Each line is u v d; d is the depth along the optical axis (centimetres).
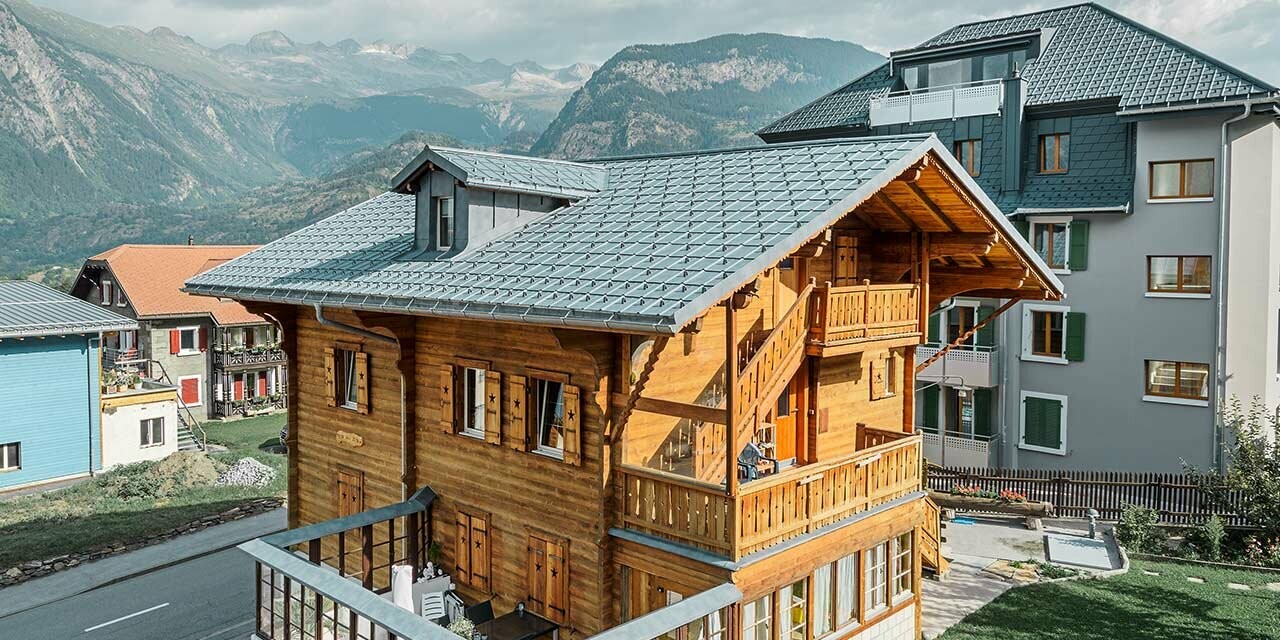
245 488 3225
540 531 1571
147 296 4900
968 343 3294
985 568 2242
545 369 1540
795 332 1506
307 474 2117
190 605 2133
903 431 1955
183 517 2789
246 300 2000
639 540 1405
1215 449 2906
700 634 1378
